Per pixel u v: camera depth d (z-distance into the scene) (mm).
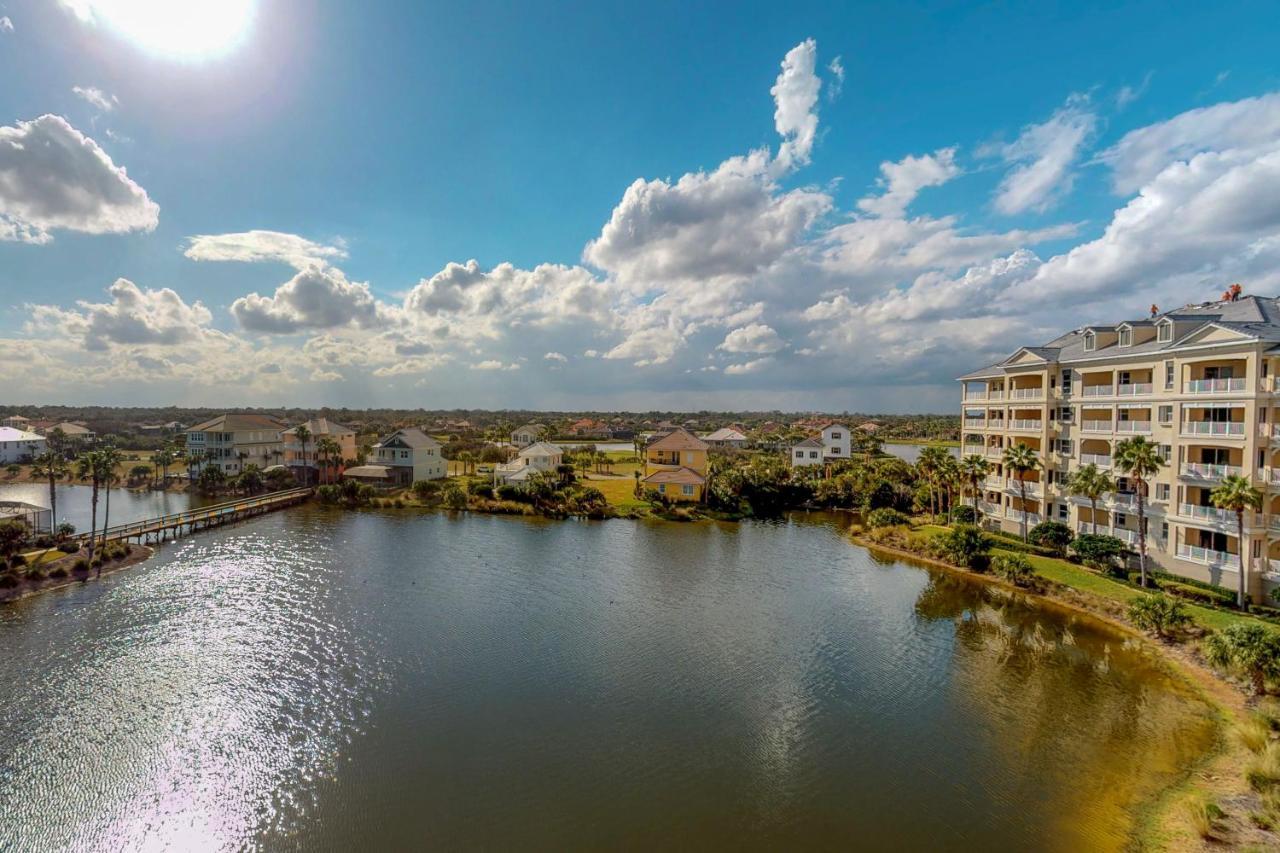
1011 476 59219
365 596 44219
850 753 25266
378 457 97938
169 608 41219
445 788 22766
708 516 76625
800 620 40688
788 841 20188
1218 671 31375
